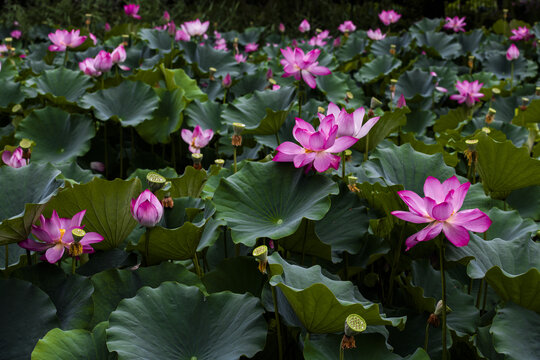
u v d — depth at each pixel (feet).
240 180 6.86
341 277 7.45
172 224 7.32
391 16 23.07
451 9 33.04
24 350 5.38
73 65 16.21
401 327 5.20
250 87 15.28
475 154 7.91
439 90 15.64
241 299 5.74
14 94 12.82
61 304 5.91
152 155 12.01
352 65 20.43
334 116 7.17
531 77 19.19
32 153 10.94
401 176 7.82
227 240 7.97
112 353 5.28
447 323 6.59
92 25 25.13
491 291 7.86
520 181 7.82
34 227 5.92
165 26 19.81
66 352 5.12
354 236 7.00
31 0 27.78
